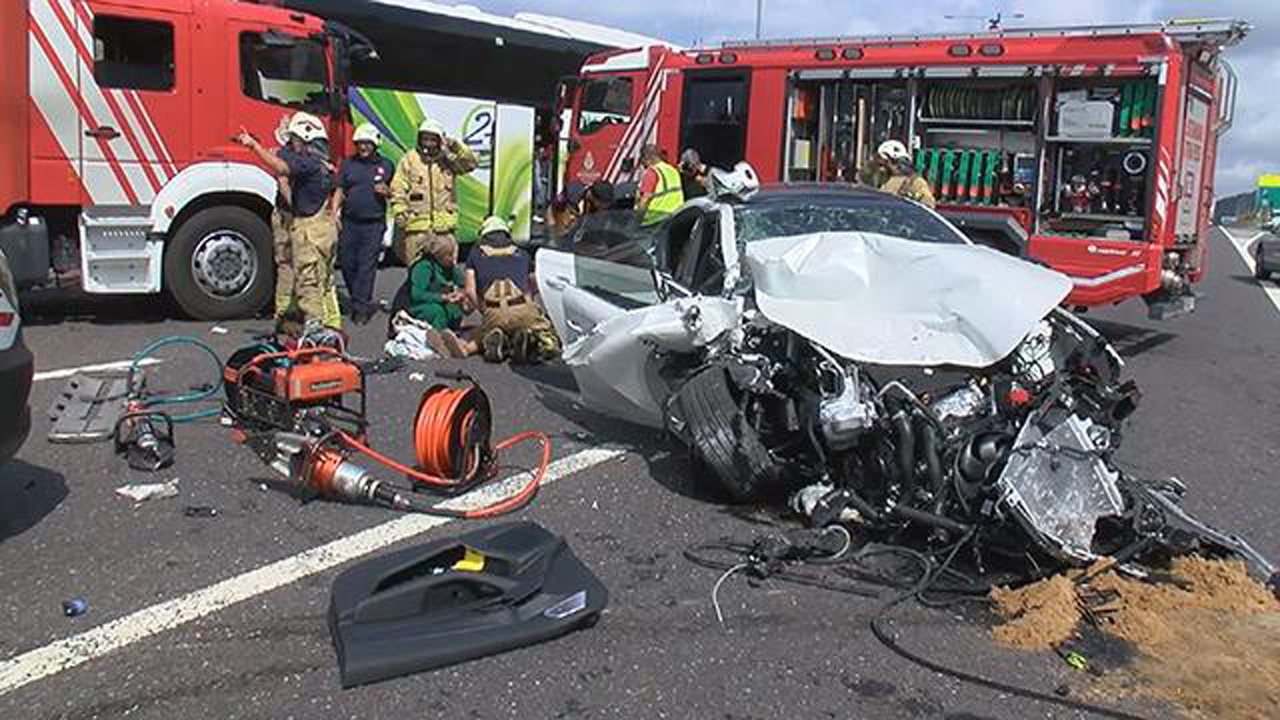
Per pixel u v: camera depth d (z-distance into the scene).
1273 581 4.61
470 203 16.34
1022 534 4.66
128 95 10.23
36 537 5.00
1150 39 10.84
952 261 5.34
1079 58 11.23
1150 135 10.98
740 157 13.97
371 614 3.97
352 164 10.75
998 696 3.83
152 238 10.51
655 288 6.68
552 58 17.98
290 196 9.51
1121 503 4.66
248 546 4.96
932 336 5.09
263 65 10.98
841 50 12.88
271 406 5.94
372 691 3.75
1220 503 6.18
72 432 6.44
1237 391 9.66
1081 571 4.62
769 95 13.57
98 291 10.34
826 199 7.01
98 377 7.77
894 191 11.50
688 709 3.70
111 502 5.47
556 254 8.05
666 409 5.72
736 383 5.46
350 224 10.77
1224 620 4.33
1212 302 17.39
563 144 16.27
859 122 13.07
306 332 7.40
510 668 3.94
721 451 5.43
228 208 10.89
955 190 12.21
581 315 7.35
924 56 12.24
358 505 5.54
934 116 12.42
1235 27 10.70
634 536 5.26
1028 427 4.66
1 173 9.73
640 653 4.08
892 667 4.02
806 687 3.87
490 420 6.07
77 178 10.08
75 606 4.27
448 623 4.02
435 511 5.43
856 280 5.41
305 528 5.21
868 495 5.17
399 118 15.41
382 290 13.56
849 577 4.79
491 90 17.16
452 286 9.89
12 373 4.68
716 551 5.07
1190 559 4.78
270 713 3.59
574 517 5.50
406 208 9.73
